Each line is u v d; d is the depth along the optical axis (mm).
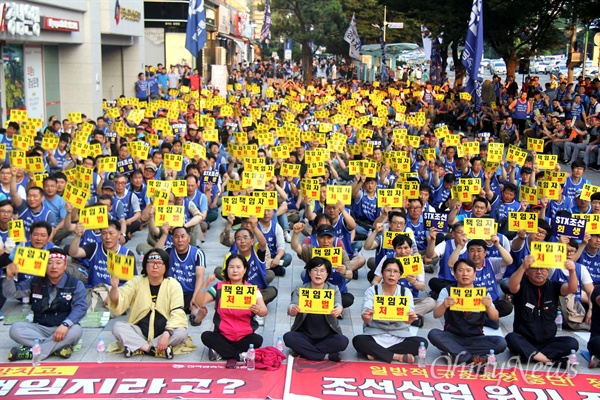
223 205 11969
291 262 14094
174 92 31781
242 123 24781
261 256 11453
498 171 19453
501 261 11680
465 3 36000
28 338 9352
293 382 8859
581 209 14375
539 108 30938
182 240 10805
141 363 9328
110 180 15320
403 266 10281
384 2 41344
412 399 8555
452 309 9461
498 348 9484
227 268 9383
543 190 14133
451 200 14453
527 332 9648
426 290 12539
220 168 18828
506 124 28812
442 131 20625
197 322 10656
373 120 24688
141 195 15297
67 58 30453
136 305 9680
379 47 53906
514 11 33688
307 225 15422
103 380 8805
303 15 60406
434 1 37625
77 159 17156
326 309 9391
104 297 11117
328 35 61469
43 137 17656
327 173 17125
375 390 8742
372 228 14539
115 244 11211
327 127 23172
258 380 8891
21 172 13641
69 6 28203
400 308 9383
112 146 19859
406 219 12875
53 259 9469
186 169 16109
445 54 45938
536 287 9664
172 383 8766
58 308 9594
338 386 8805
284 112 26578
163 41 49312
